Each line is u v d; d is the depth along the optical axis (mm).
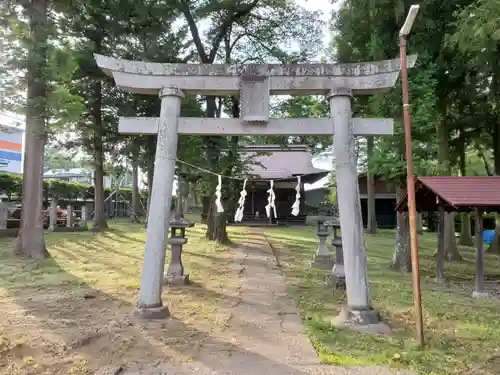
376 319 5684
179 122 6293
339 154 6078
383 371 4148
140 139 19094
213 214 17000
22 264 10125
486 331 5641
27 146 11305
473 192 8156
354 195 5977
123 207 36000
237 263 11547
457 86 12734
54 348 4551
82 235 17750
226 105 17266
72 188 28328
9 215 18484
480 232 8297
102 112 18922
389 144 10266
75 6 13141
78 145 19172
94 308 6352
